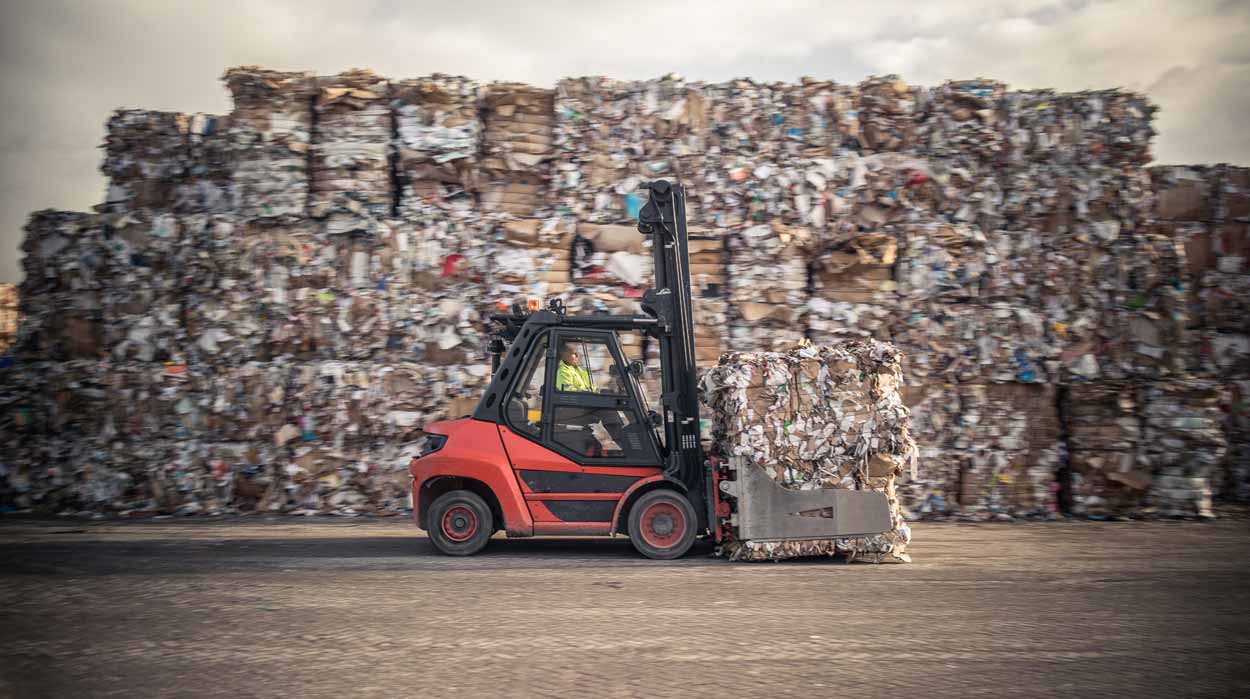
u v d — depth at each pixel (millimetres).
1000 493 9117
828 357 6965
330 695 3797
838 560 6863
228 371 9336
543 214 9672
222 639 4621
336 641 4586
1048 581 6090
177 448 9312
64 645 4531
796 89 9859
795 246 9297
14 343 9859
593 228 9359
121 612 5180
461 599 5492
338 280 9461
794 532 6746
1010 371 9180
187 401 9328
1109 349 9320
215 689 3881
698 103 9703
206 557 6973
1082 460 9148
